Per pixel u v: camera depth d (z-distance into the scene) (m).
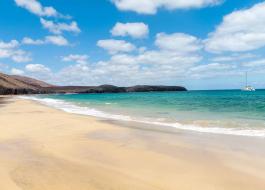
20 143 11.63
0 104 42.53
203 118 20.08
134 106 36.56
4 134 13.81
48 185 6.52
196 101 48.47
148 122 18.56
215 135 13.33
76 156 9.48
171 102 46.00
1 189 6.15
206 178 7.20
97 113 26.34
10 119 20.22
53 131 14.83
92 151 10.23
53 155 9.59
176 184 6.77
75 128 15.91
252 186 6.64
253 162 8.60
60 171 7.68
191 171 7.79
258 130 14.35
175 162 8.71
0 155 9.50
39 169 7.82
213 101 47.62
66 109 32.50
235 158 9.09
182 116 21.86
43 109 31.38
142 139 12.58
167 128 15.84
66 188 6.36
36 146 11.04
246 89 170.38
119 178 7.17
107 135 13.66
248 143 11.35
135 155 9.62
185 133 14.09
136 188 6.47
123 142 11.91
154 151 10.19
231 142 11.61
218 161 8.76
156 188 6.49
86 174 7.45
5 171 7.53
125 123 18.14
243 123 16.94
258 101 45.28
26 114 24.53
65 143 11.67
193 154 9.70
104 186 6.55
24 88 161.62
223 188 6.52
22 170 7.67
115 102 50.56
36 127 16.22
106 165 8.38
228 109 28.00
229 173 7.59
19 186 6.37
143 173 7.61
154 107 33.53
